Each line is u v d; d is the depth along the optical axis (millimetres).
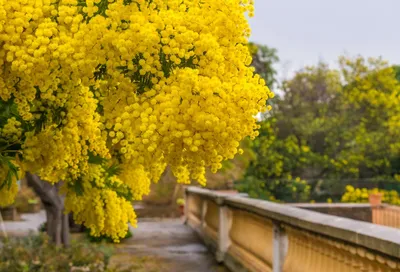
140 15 1457
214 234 11195
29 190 22312
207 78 1422
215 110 1402
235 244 9250
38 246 7430
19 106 1624
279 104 20000
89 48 1447
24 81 1541
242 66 1542
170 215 18641
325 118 19281
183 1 1565
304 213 5016
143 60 1439
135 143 1426
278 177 18328
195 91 1412
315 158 18500
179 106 1391
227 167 9859
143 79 1517
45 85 1513
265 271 7211
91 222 3018
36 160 1923
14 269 6246
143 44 1406
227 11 1493
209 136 1384
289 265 5664
